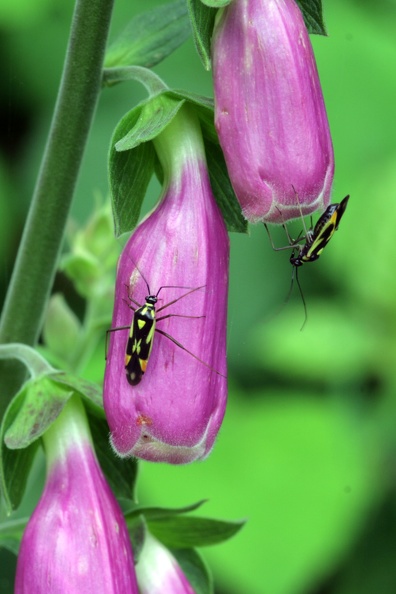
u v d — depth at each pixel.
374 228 0.36
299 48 0.25
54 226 0.27
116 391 0.25
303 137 0.25
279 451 0.34
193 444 0.25
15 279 0.27
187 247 0.25
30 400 0.26
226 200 0.26
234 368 0.37
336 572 0.35
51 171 0.27
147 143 0.26
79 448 0.26
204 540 0.28
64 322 0.31
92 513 0.26
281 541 0.34
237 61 0.25
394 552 0.35
